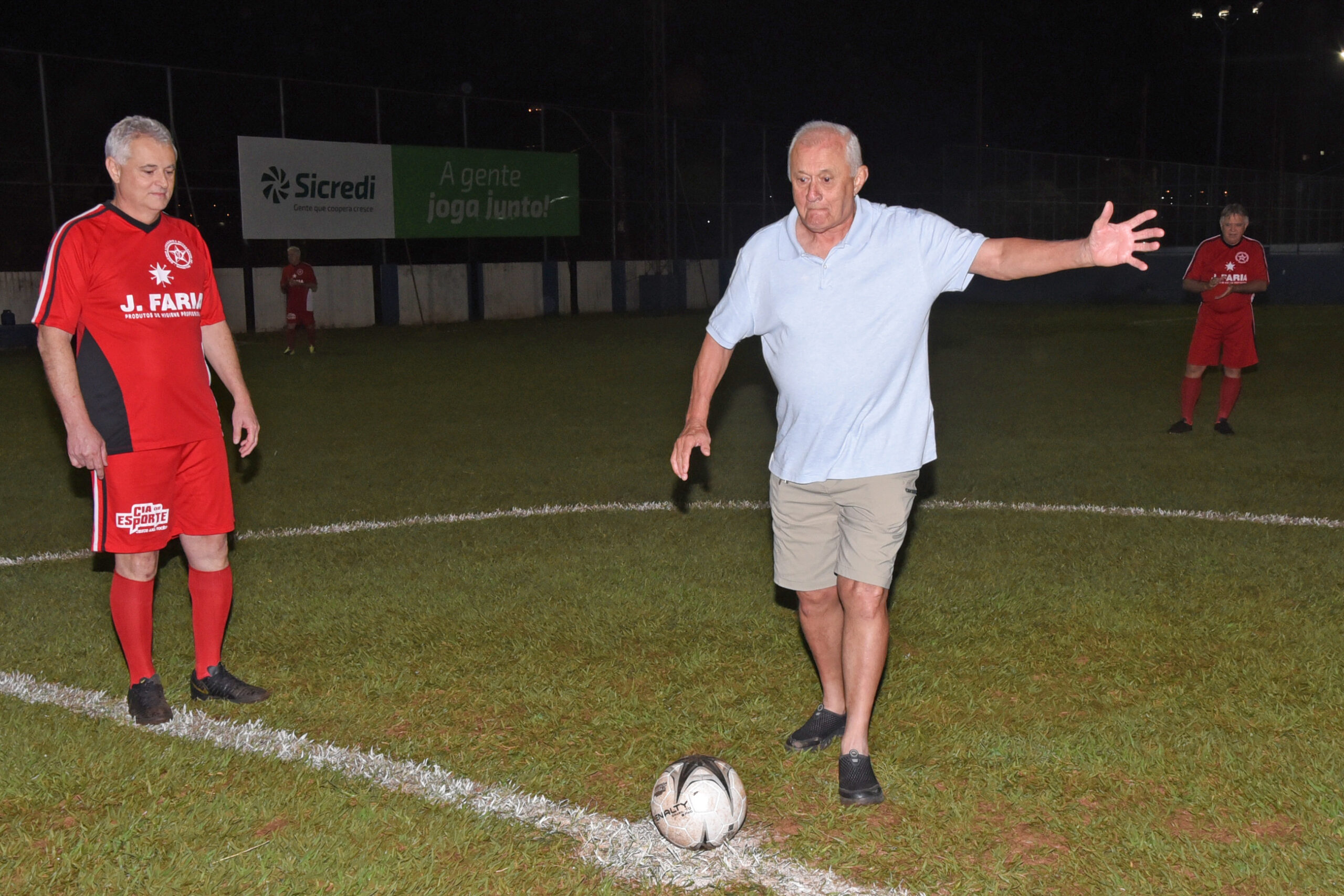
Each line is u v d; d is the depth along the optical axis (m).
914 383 3.41
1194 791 3.31
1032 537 6.33
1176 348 17.84
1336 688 4.09
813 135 3.18
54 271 3.64
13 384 14.18
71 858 2.99
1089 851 3.01
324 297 24.02
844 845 3.05
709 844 3.00
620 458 9.02
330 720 3.94
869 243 3.29
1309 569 5.62
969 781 3.42
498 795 3.36
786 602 5.23
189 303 3.92
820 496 3.45
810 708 4.01
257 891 2.85
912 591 5.36
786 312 3.35
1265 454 8.85
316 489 7.83
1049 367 15.38
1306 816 3.16
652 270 30.23
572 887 2.86
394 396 12.93
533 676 4.34
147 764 3.53
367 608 5.17
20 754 3.58
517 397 12.76
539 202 27.28
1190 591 5.30
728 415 11.31
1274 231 43.81
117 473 3.79
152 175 3.76
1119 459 8.71
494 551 6.18
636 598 5.30
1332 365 14.87
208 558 4.07
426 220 25.17
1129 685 4.18
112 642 4.71
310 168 23.05
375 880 2.88
